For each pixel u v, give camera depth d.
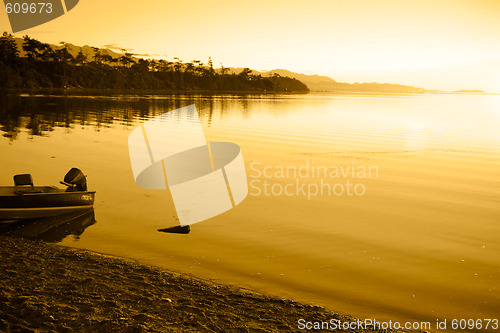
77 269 7.50
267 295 6.81
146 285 6.95
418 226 10.88
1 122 34.91
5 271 7.24
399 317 6.27
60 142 24.48
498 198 14.05
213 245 9.09
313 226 10.61
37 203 10.27
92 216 10.90
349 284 7.36
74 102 69.06
